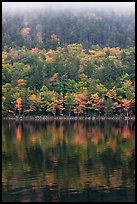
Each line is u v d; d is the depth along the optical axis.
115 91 148.62
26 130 98.62
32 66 173.62
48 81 164.88
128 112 144.50
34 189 41.25
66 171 48.78
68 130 97.50
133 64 165.88
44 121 133.00
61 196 38.91
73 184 42.84
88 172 48.06
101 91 148.25
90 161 54.81
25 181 44.31
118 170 48.91
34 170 49.50
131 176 45.91
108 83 155.50
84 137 81.50
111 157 57.62
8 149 66.19
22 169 50.22
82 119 141.38
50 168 50.53
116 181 43.69
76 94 150.25
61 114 149.88
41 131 95.38
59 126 110.56
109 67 165.12
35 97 149.50
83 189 41.03
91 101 146.88
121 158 56.72
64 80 164.50
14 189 41.28
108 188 41.22
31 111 150.62
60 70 169.75
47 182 43.75
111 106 143.50
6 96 149.00
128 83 150.38
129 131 93.38
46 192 40.19
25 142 74.50
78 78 167.88
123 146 68.06
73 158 57.19
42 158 57.50
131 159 55.81
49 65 172.25
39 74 166.50
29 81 164.25
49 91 155.00
